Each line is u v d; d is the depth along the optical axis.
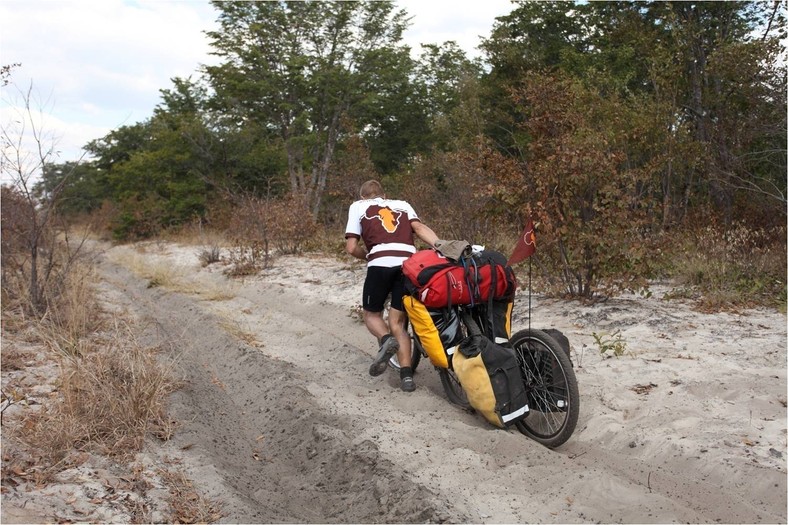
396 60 31.70
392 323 6.32
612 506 4.01
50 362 6.75
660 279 9.73
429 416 5.67
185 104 40.56
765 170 16.12
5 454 4.52
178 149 31.23
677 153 14.00
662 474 4.53
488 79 29.03
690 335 7.08
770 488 4.19
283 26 31.22
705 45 17.73
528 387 5.22
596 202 8.47
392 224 6.42
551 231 8.47
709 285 8.98
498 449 4.90
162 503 4.20
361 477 4.60
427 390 6.34
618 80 18.84
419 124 36.09
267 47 31.38
